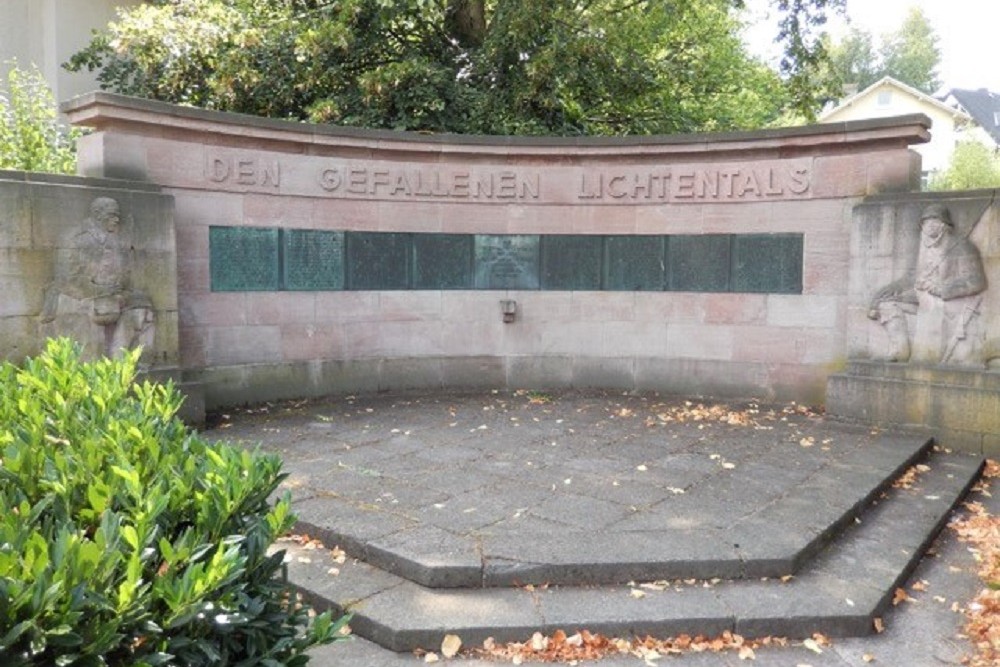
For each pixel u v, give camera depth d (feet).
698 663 12.97
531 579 14.66
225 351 29.17
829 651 13.41
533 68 43.70
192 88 43.29
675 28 56.24
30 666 6.37
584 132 49.01
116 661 7.09
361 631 13.48
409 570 14.82
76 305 23.88
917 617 14.66
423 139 32.17
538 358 34.12
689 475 20.71
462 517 17.15
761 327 31.27
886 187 28.32
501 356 34.04
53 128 38.09
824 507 18.25
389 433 25.45
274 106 44.57
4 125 35.63
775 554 15.35
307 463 21.53
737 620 13.70
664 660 13.03
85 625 6.72
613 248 33.45
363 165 31.81
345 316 31.99
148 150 26.73
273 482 10.00
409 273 33.04
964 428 25.68
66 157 36.11
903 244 27.09
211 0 44.60
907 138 27.81
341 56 44.83
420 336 33.42
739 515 17.60
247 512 9.46
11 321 22.80
